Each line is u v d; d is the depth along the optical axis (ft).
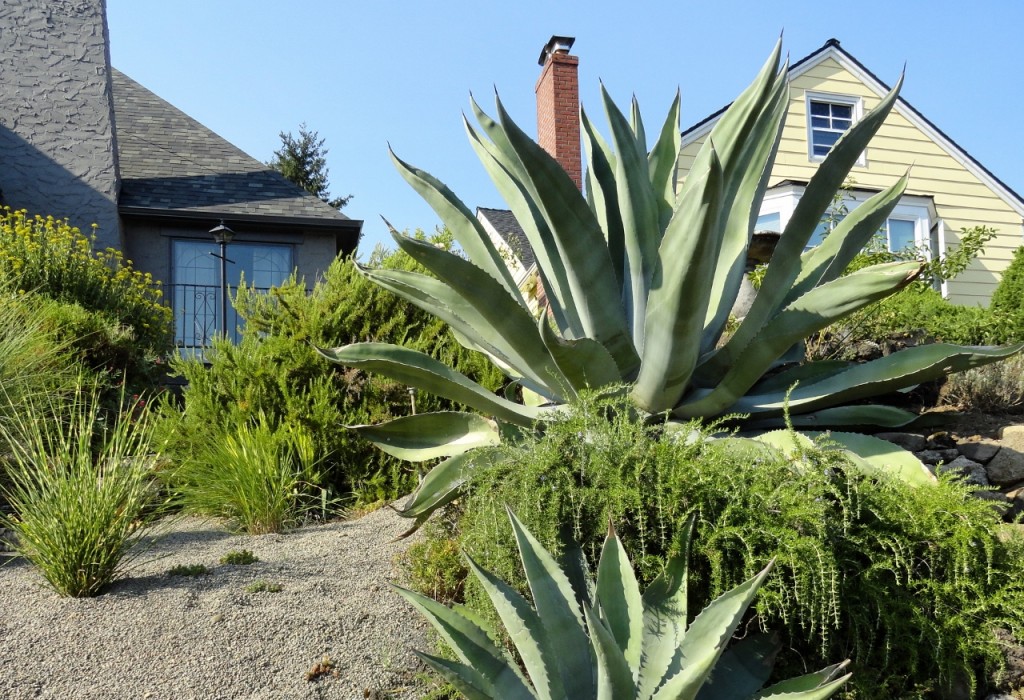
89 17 42.42
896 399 15.55
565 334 13.80
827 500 9.58
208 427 19.65
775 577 8.81
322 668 10.03
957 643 9.23
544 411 12.51
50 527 11.82
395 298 21.93
